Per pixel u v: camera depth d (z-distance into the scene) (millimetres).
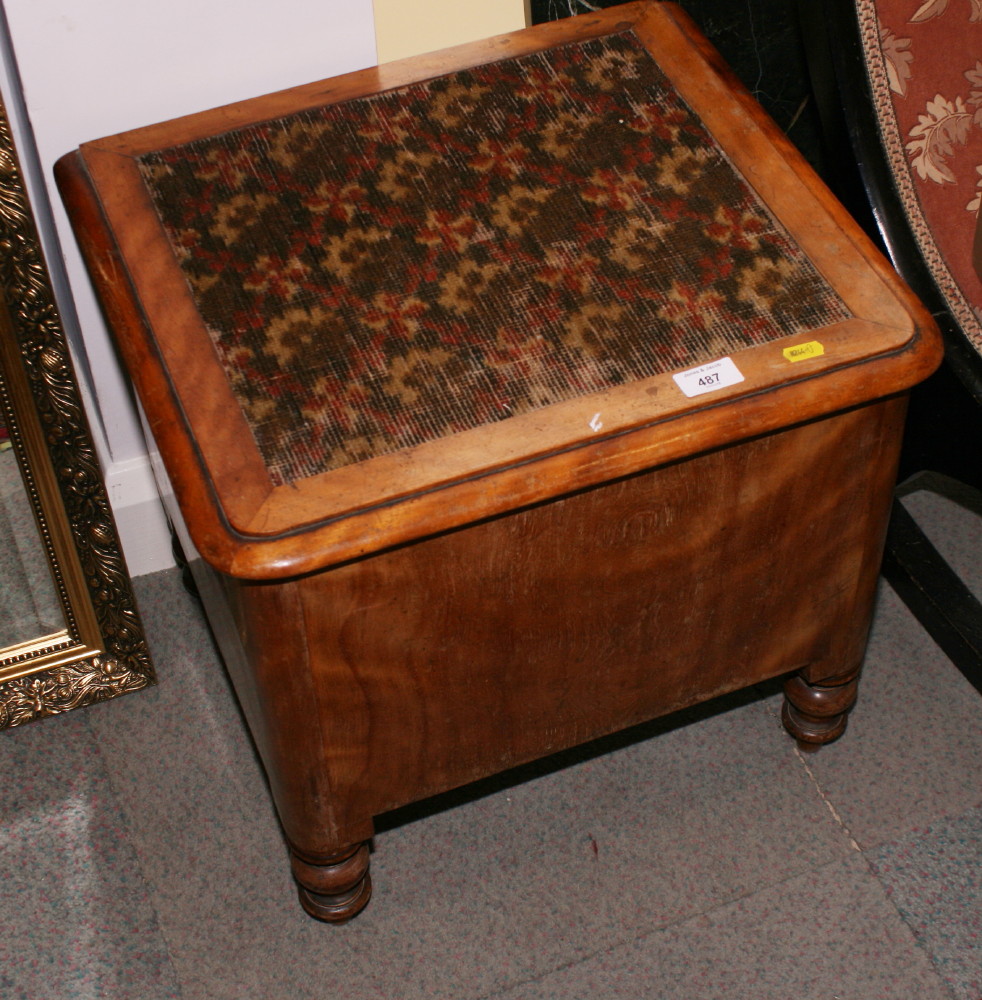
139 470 1867
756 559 1413
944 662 1853
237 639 1364
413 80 1465
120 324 1290
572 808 1729
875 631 1887
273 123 1429
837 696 1662
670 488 1290
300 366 1258
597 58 1482
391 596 1252
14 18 1404
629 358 1268
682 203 1368
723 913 1633
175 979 1601
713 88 1453
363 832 1502
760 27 1773
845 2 1505
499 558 1270
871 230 1582
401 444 1215
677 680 1527
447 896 1659
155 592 1960
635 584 1370
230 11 1482
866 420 1324
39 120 1496
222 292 1305
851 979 1575
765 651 1547
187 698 1846
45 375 1571
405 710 1376
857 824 1704
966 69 1553
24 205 1463
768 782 1746
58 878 1680
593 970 1593
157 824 1728
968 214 1570
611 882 1663
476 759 1490
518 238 1342
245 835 1718
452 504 1190
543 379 1253
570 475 1209
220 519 1177
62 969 1607
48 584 1757
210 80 1539
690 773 1758
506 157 1400
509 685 1412
